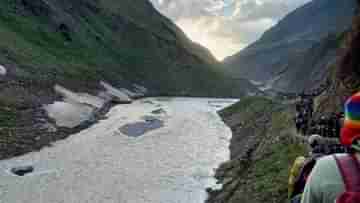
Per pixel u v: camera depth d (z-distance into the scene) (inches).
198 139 1480.1
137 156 1171.3
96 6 4424.2
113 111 2117.4
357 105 63.2
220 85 5000.0
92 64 3002.0
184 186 880.9
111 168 1028.5
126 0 5580.7
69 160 1091.9
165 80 4173.2
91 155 1160.8
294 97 1771.7
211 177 953.5
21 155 1095.6
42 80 1844.2
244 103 2213.3
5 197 776.3
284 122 1045.2
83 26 3622.0
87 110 1828.2
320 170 64.9
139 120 1851.6
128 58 4015.8
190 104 3063.5
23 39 2340.1
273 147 816.3
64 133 1411.2
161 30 5561.0
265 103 1798.7
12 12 2586.1
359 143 62.0
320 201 61.9
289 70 5797.2
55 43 2795.3
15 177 913.5
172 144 1365.7
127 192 839.1
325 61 3880.4
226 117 2165.4
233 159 1074.1
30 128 1299.2
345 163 62.0
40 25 2824.8
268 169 680.4
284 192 524.7
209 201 767.1
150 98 3336.6
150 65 4237.2
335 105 689.6
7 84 1531.7
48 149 1195.3
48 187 856.9
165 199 792.3
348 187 57.7
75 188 858.8
